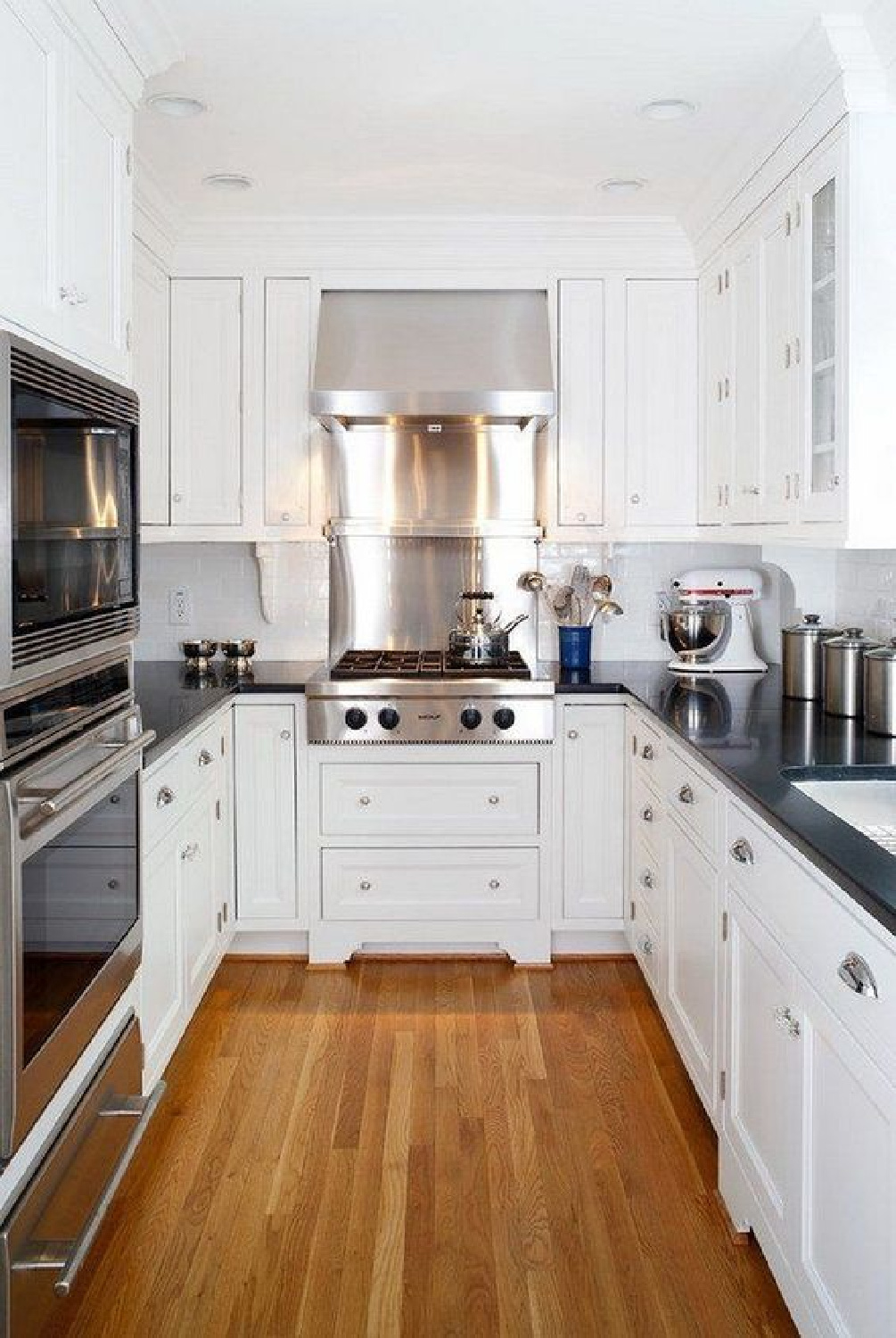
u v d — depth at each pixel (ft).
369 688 13.38
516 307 14.43
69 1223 6.79
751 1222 7.88
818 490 9.83
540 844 13.73
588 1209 8.66
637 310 14.44
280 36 9.20
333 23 8.99
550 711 13.50
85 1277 7.85
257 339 14.33
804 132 9.93
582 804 13.82
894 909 5.08
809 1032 6.56
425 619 15.43
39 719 6.50
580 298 14.43
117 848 7.97
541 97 10.44
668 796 11.02
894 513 9.00
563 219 14.07
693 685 13.47
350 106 10.66
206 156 11.96
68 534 6.83
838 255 9.12
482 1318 7.45
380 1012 12.41
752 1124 7.87
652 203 13.57
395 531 14.69
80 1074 7.30
